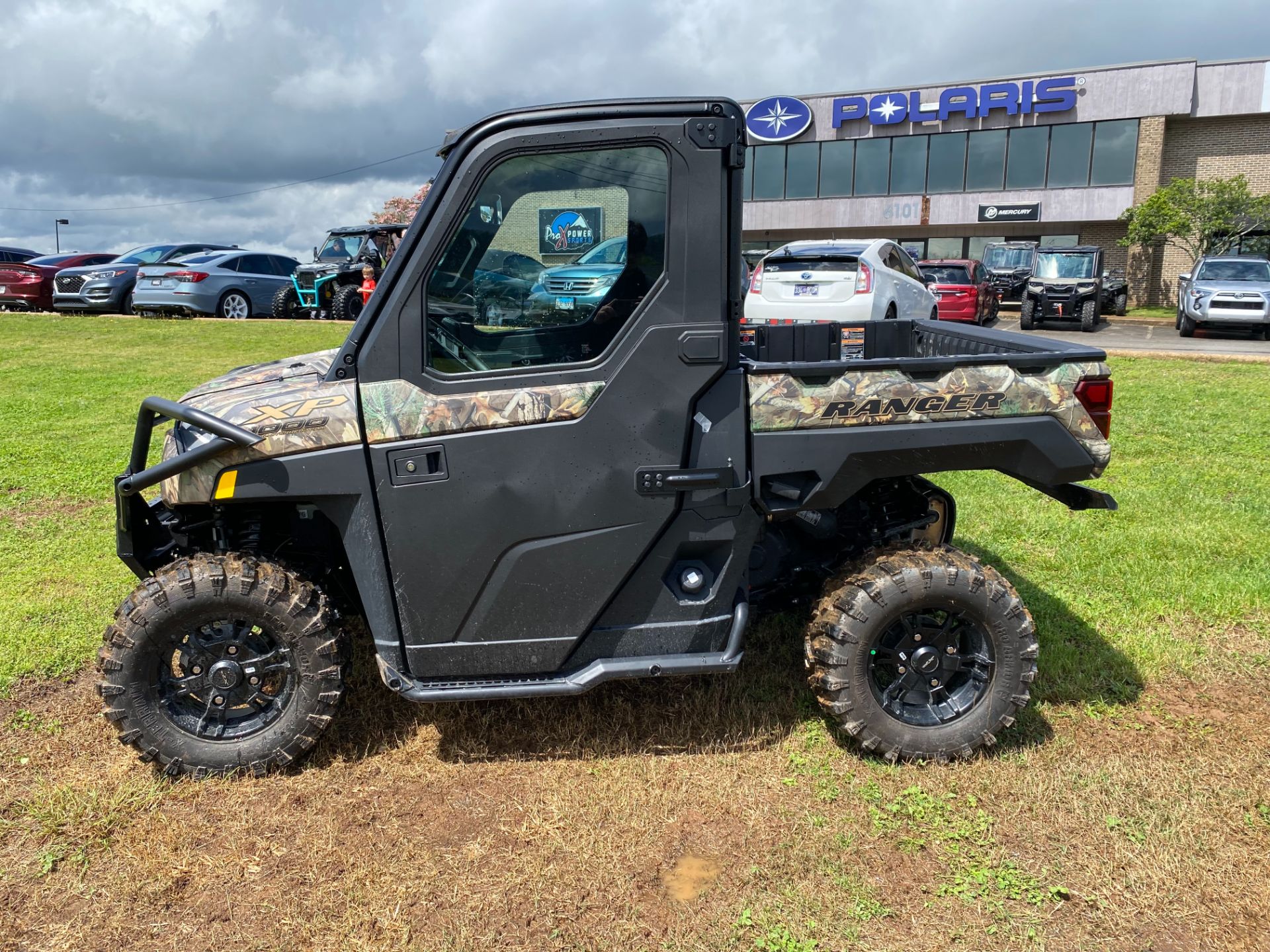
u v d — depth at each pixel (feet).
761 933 8.41
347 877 9.17
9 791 10.70
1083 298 71.46
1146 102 107.86
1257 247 104.32
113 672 10.38
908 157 119.96
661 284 9.80
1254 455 25.14
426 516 10.07
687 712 12.21
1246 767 10.94
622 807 10.22
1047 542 18.53
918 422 10.55
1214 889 8.87
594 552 10.27
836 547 12.72
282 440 9.93
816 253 38.65
